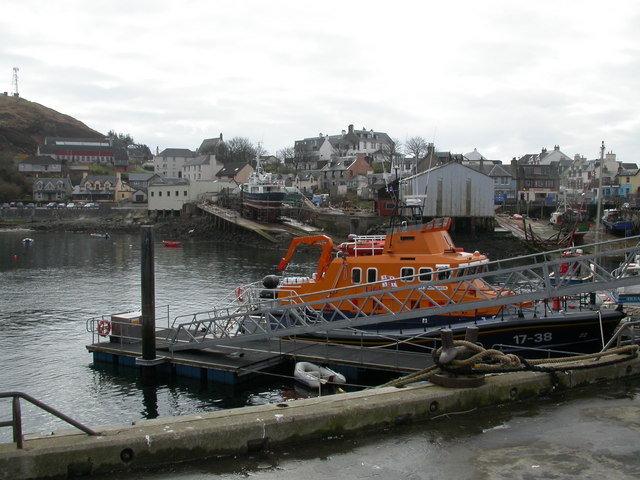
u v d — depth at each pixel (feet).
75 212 362.74
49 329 89.51
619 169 324.19
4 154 482.28
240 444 24.98
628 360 34.37
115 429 24.73
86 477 23.16
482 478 22.38
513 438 25.88
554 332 55.26
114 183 437.17
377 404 27.25
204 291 125.29
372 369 54.49
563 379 31.78
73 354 74.13
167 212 333.01
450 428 27.14
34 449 22.71
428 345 58.13
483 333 55.21
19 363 70.13
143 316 60.29
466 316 58.49
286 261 70.85
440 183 205.05
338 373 56.18
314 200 312.71
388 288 57.93
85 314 101.09
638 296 55.88
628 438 25.62
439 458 24.18
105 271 158.20
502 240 200.95
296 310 63.05
